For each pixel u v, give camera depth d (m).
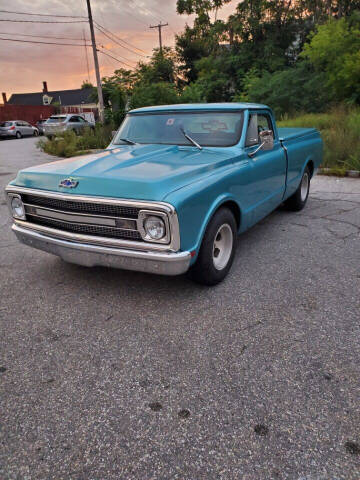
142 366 2.63
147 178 2.97
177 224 2.83
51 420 2.20
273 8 28.83
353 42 19.06
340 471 1.86
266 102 22.00
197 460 1.93
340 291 3.60
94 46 25.69
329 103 19.91
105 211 3.03
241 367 2.59
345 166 9.73
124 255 3.02
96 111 47.16
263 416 2.19
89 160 3.64
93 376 2.54
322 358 2.66
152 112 4.57
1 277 4.06
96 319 3.22
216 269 3.63
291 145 5.47
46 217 3.45
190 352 2.76
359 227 5.47
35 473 1.88
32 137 30.36
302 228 5.50
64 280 3.96
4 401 2.34
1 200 7.61
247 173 3.91
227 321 3.14
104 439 2.06
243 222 4.05
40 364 2.67
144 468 1.90
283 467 1.88
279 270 4.09
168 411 2.24
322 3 30.14
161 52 38.44
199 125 4.25
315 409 2.23
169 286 3.77
